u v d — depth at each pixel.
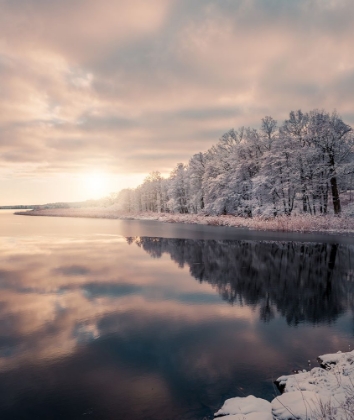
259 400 4.52
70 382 5.36
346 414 3.56
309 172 36.94
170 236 28.41
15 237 28.36
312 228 31.06
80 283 11.98
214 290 11.05
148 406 4.66
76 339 7.08
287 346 6.70
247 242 23.41
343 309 9.09
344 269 14.38
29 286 11.54
